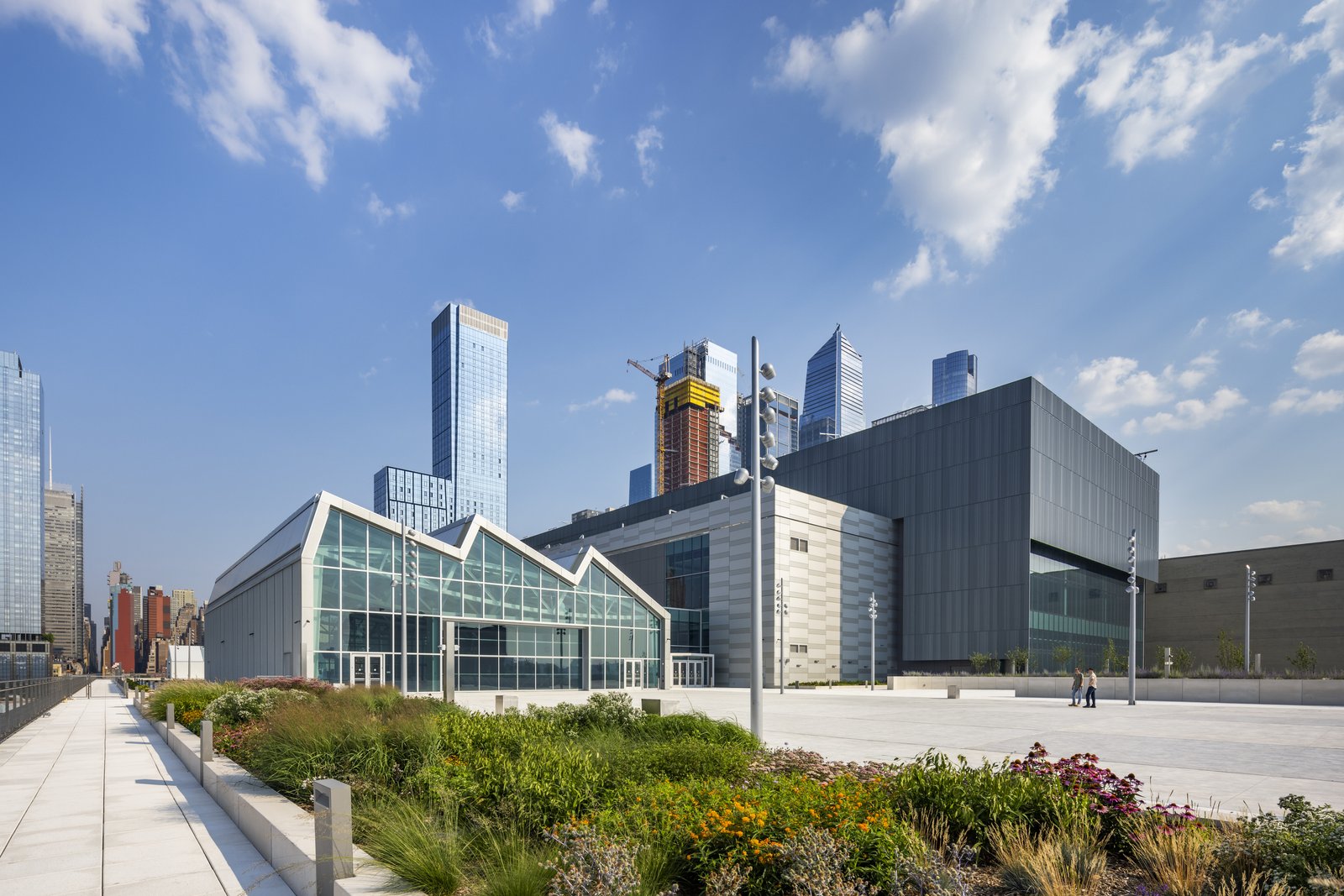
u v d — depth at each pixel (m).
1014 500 61.44
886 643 70.19
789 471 82.50
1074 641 65.75
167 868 8.16
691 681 61.34
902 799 7.64
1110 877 6.33
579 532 99.50
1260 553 74.56
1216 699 37.09
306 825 8.04
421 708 14.11
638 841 6.24
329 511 40.72
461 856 6.56
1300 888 5.41
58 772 15.15
